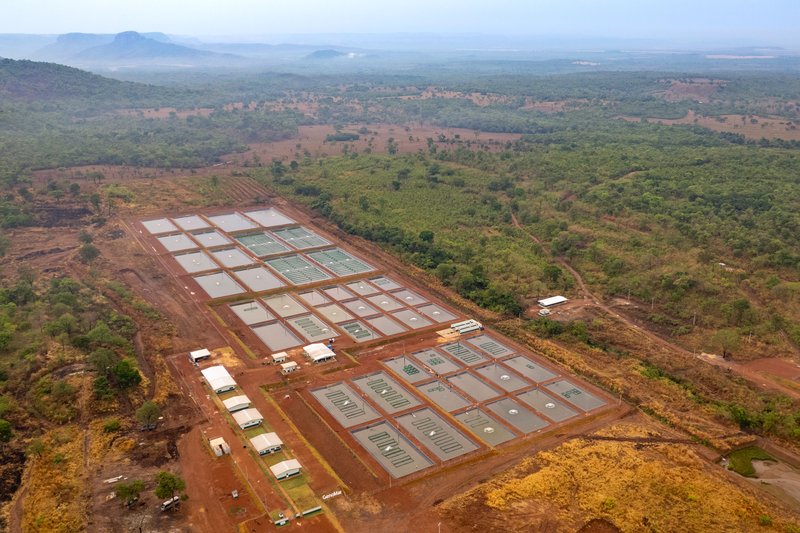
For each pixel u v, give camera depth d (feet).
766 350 381.40
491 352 381.40
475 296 456.86
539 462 274.98
